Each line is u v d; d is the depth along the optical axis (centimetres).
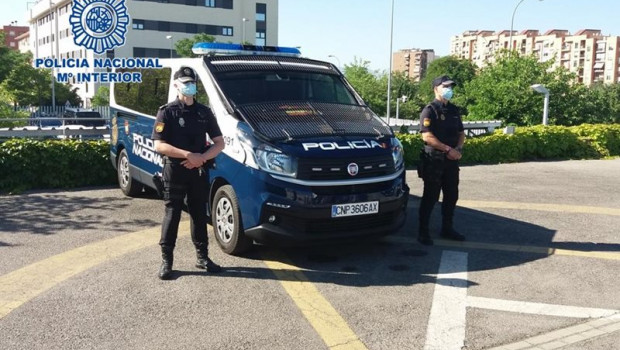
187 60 693
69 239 627
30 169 918
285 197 516
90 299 457
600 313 445
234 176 552
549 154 1458
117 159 880
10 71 4906
